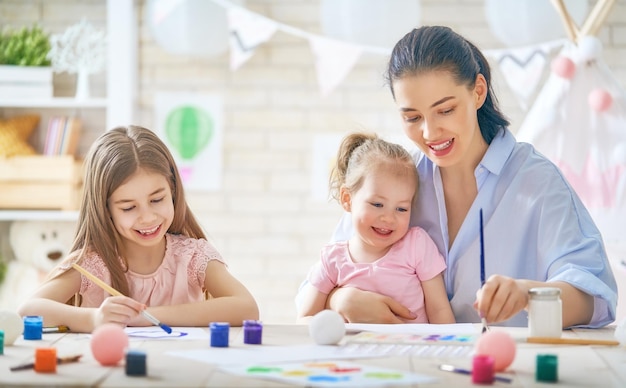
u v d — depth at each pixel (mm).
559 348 1624
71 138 4711
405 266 2215
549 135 3553
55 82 4922
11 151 4613
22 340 1723
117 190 2080
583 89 3566
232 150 4992
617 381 1342
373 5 4266
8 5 4945
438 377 1341
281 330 1829
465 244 2195
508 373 1401
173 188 2234
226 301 2004
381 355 1521
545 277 2062
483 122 2203
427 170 2283
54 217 4609
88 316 1852
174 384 1293
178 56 4973
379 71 2369
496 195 2184
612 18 4824
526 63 4402
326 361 1463
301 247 4984
